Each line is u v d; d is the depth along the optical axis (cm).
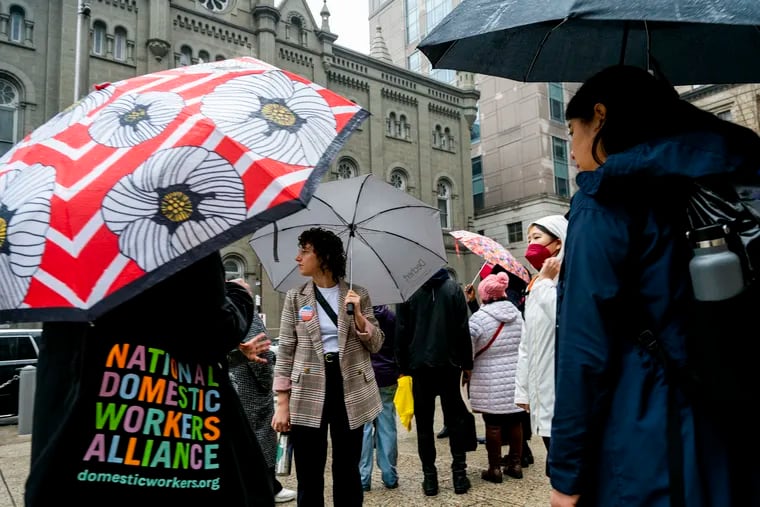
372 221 370
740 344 117
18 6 1745
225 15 2138
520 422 435
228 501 152
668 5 128
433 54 233
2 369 925
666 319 132
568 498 131
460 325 400
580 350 133
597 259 135
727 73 235
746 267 118
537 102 3156
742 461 126
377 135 2517
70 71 1784
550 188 3116
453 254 2730
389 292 385
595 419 131
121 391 143
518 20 148
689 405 128
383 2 4272
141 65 1919
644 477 125
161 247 133
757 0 121
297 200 140
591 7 134
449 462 501
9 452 620
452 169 2819
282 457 326
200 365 157
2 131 1700
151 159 142
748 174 126
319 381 289
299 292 309
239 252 2003
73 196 136
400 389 429
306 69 2330
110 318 147
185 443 148
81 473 135
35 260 129
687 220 133
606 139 153
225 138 147
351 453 291
